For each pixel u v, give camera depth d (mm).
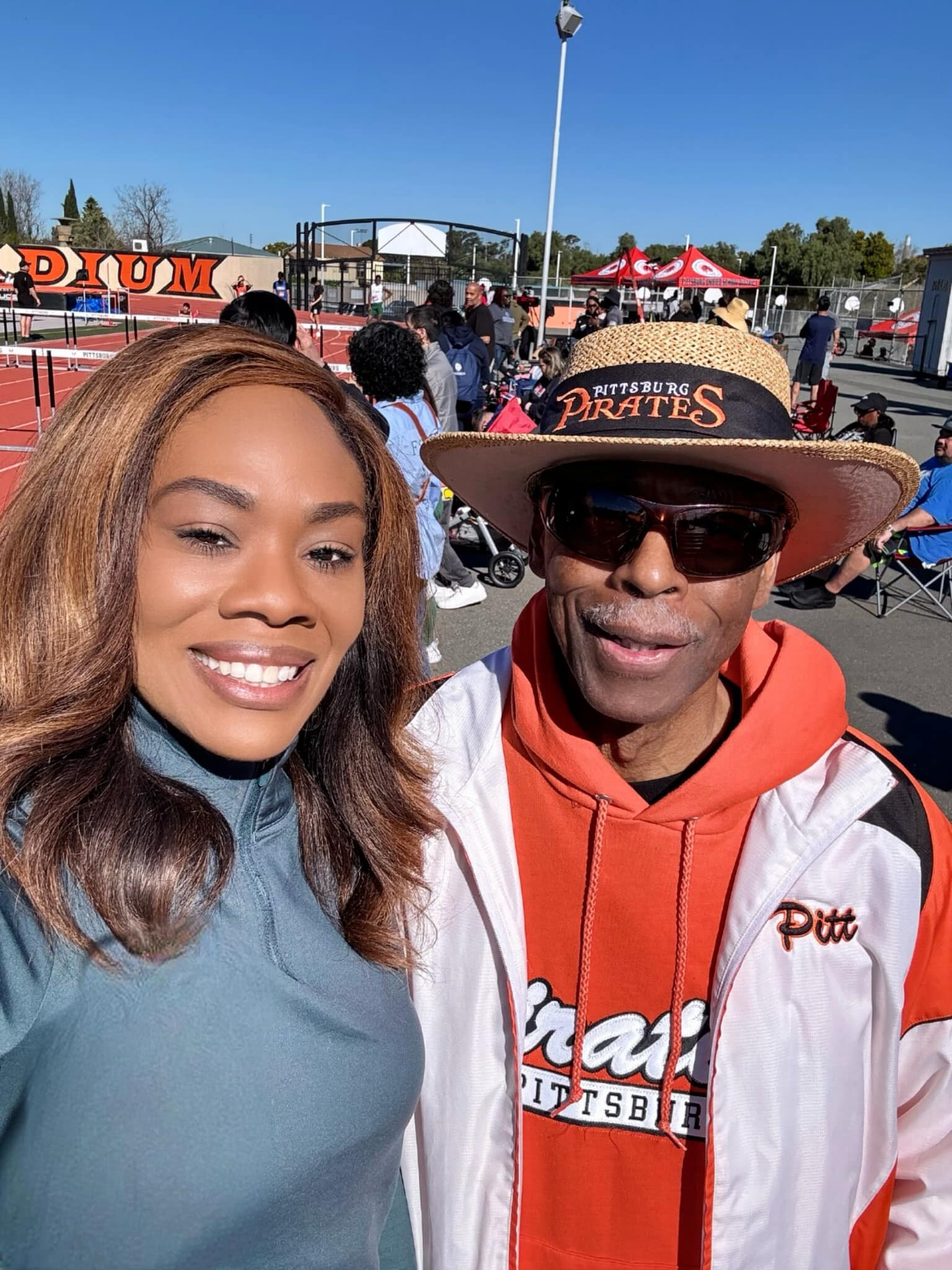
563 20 6324
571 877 582
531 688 595
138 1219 406
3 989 417
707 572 531
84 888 431
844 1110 554
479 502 708
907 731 2301
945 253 12477
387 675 596
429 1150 609
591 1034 577
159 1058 418
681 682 550
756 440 494
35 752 449
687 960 563
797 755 542
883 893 535
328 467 475
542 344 7047
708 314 7059
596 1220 583
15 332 9477
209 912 454
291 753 570
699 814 548
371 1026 503
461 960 607
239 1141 427
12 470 4160
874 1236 579
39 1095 408
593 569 545
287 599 453
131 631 462
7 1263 405
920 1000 556
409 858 574
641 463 539
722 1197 541
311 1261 463
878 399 4238
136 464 449
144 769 470
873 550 3172
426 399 2016
